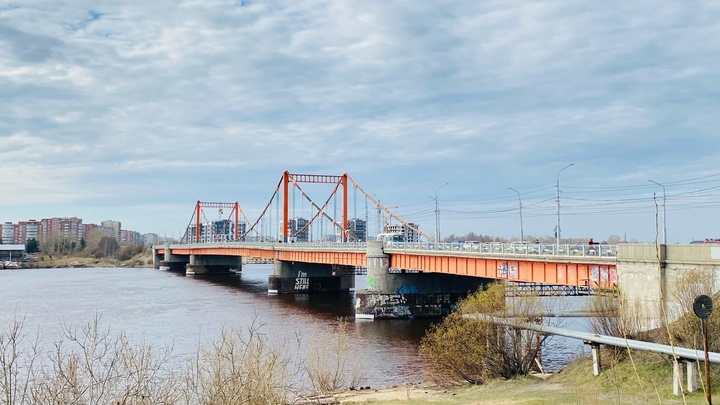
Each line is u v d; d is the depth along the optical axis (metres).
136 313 86.69
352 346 59.06
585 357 37.47
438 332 45.84
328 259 102.81
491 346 39.41
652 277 37.06
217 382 26.73
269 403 27.91
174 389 27.16
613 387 29.64
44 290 128.00
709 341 29.06
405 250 79.00
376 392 38.62
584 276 50.31
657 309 35.81
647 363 30.67
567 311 50.91
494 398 31.31
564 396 29.48
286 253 122.06
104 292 123.44
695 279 32.81
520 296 41.19
